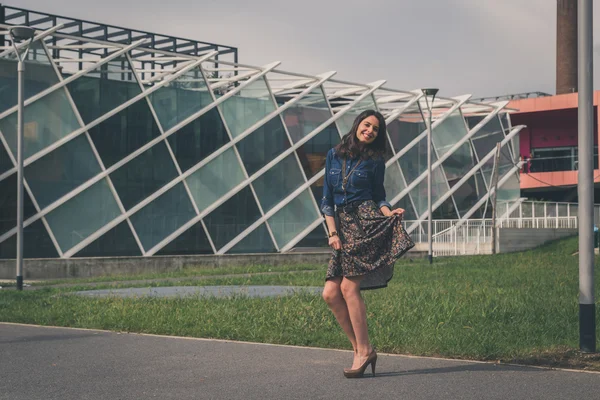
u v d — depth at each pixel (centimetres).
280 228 3500
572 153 6300
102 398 533
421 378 600
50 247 2770
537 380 589
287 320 973
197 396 538
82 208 2870
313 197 3644
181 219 3155
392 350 747
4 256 2670
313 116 3709
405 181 4081
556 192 6475
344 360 697
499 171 4572
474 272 2230
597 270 2441
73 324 1024
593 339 712
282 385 577
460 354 709
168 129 3158
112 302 1280
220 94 3853
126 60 3056
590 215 723
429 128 3152
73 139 2861
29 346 802
